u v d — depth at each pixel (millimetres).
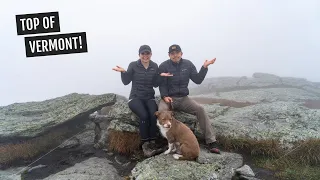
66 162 2760
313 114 3123
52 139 3215
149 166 2033
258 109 3473
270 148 2461
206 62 2598
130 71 2676
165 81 2691
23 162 2840
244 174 2117
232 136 2678
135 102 2596
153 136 2564
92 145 3104
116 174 2357
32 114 3561
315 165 2303
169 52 2629
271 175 2180
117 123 2855
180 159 2129
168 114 2188
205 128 2518
